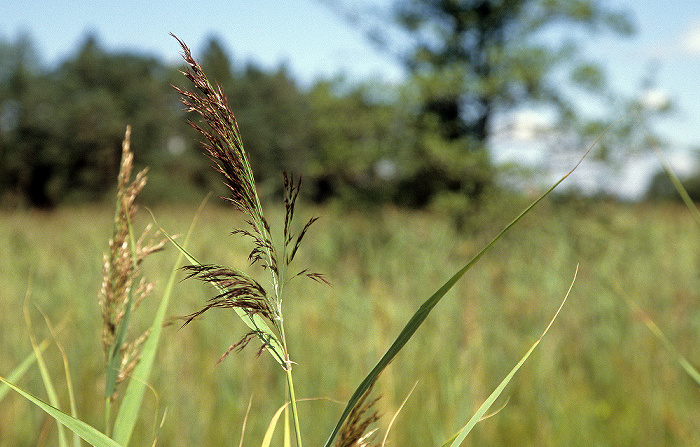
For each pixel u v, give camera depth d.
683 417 2.82
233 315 3.54
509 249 7.01
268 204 4.08
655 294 4.63
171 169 47.34
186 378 2.80
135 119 49.47
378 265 5.79
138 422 2.59
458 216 9.82
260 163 53.81
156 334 1.09
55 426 2.54
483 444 2.64
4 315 3.69
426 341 3.31
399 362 3.11
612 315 4.23
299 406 2.82
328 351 3.49
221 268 0.73
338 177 11.26
